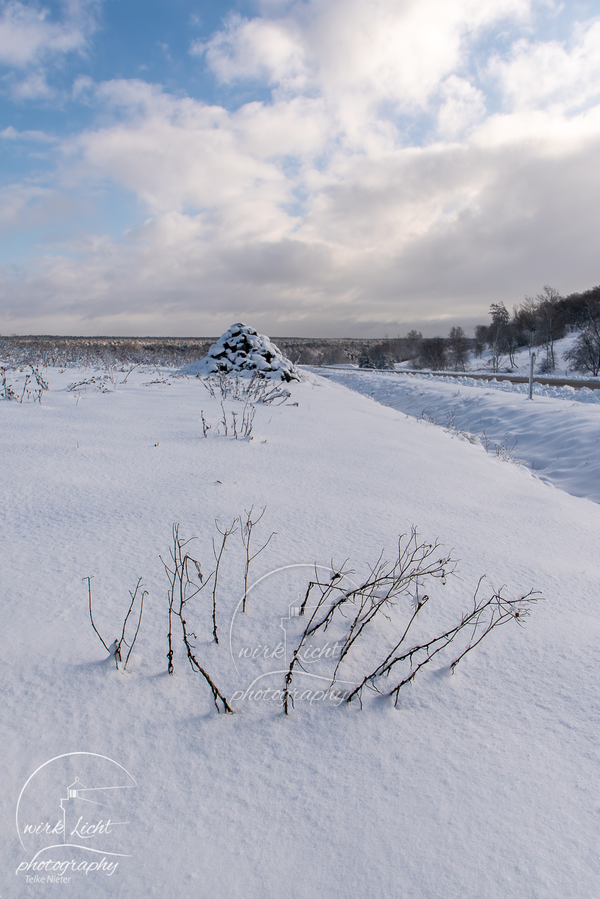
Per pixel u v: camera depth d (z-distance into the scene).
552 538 3.68
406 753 1.62
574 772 1.57
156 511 3.29
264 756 1.58
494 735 1.71
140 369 14.53
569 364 44.88
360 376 30.72
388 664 1.99
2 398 7.12
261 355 14.59
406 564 2.63
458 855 1.29
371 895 1.18
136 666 1.89
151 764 1.52
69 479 3.78
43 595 2.27
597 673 2.05
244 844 1.29
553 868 1.26
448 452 6.71
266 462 4.82
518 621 2.40
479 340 71.62
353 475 4.70
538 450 10.57
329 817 1.38
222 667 1.93
